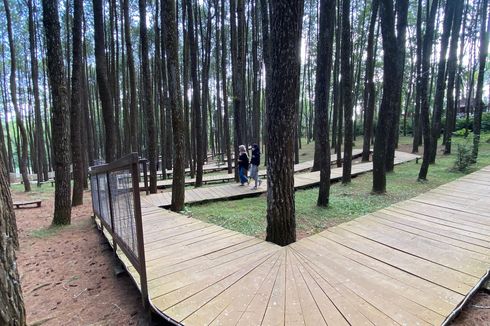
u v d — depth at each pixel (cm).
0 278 183
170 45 697
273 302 256
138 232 259
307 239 418
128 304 314
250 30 1945
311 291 272
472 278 288
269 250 381
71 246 538
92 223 694
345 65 868
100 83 941
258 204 760
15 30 1706
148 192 1040
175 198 718
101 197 514
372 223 482
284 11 387
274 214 421
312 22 2000
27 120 2475
